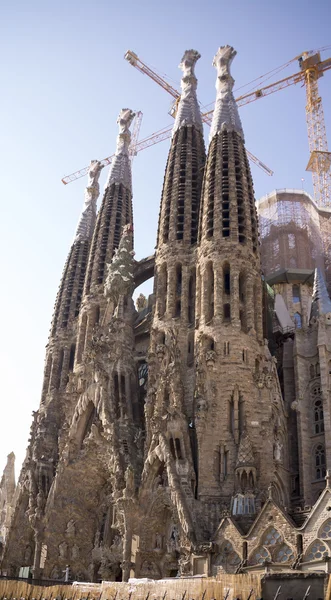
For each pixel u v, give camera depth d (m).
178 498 59.75
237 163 85.31
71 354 96.50
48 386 93.50
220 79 96.81
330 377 73.38
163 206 90.31
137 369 83.00
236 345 69.19
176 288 81.25
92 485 73.50
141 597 33.97
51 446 84.69
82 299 97.12
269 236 112.88
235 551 53.62
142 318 97.00
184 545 57.12
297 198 115.25
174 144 98.31
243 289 75.19
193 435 66.88
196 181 92.12
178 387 68.88
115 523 67.69
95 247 102.19
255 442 63.78
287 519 52.22
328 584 26.05
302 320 97.75
